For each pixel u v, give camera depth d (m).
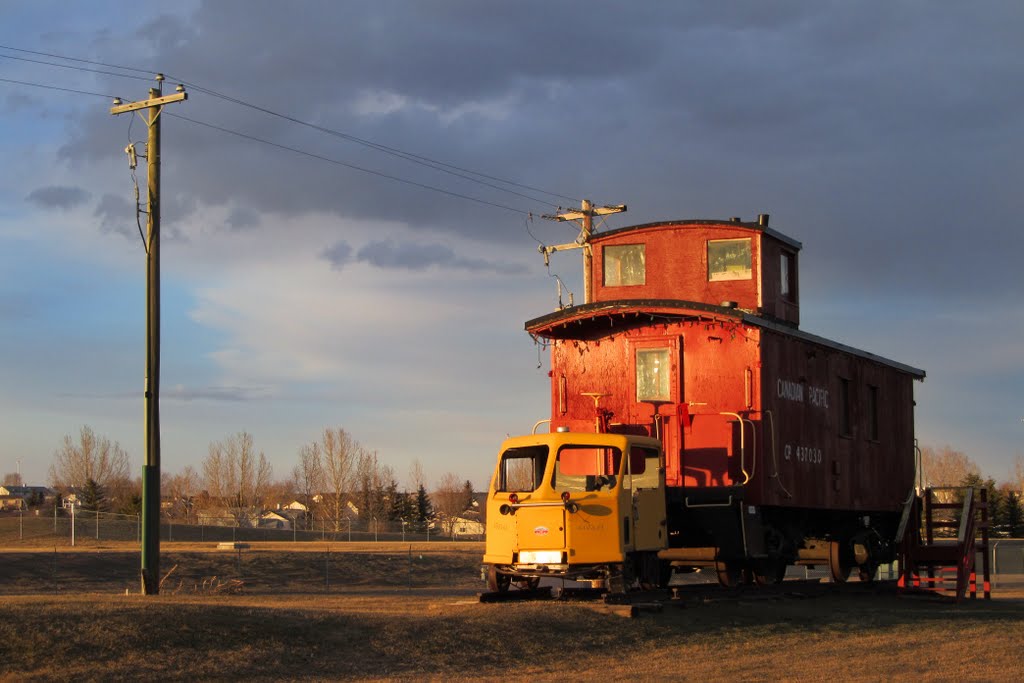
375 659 13.67
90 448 105.06
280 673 12.73
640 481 19.39
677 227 24.69
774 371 21.86
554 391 23.09
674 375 21.88
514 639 15.06
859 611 20.92
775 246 24.78
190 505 113.94
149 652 12.79
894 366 28.53
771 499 21.16
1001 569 47.88
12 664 11.90
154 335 25.22
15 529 64.50
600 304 22.34
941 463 103.75
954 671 14.39
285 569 45.00
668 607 18.16
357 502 107.38
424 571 47.81
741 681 13.18
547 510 17.83
